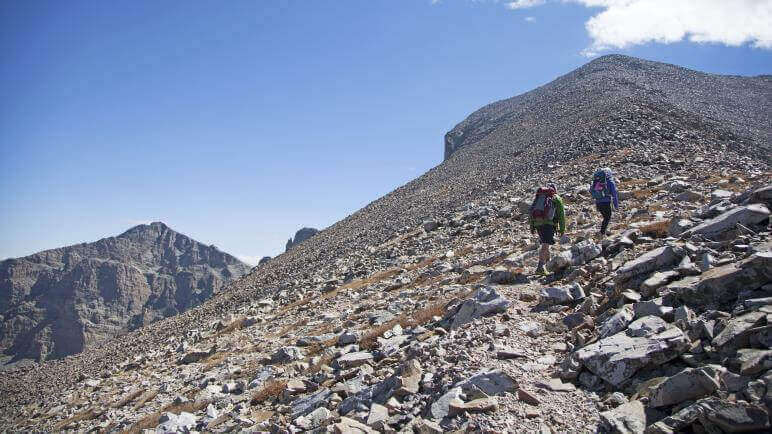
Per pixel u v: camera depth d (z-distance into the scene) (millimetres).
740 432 5344
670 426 5785
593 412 6859
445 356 10250
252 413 12633
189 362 25188
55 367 54344
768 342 6445
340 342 16734
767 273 7812
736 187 19656
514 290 13414
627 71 87812
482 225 30266
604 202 16328
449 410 7703
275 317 28688
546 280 13633
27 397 39188
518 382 8039
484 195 43250
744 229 10469
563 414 6969
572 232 19047
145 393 21219
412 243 34375
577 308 10719
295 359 17250
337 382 12195
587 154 38562
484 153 74438
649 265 10547
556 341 9625
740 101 68750
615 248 13375
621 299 9930
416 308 17406
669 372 7125
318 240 75375
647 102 50281
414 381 9602
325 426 9234
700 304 8414
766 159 35938
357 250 45938
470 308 12586
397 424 8328
